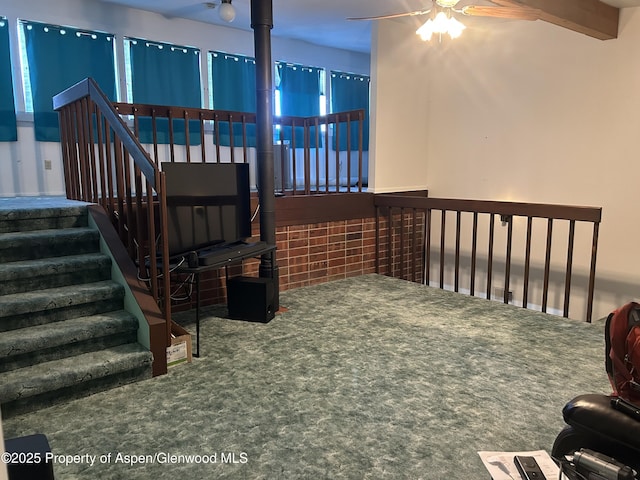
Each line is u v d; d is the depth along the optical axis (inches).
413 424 91.1
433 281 253.4
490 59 221.1
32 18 195.5
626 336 66.6
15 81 196.4
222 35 247.9
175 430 89.4
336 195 208.1
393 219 233.9
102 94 132.0
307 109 283.3
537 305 214.4
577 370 115.1
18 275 113.3
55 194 206.2
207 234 139.6
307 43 279.9
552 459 74.9
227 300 158.4
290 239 194.1
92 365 103.0
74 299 114.3
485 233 230.5
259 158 157.2
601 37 179.3
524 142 213.5
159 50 226.4
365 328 145.5
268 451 82.8
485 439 85.8
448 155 242.5
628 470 60.5
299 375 112.6
